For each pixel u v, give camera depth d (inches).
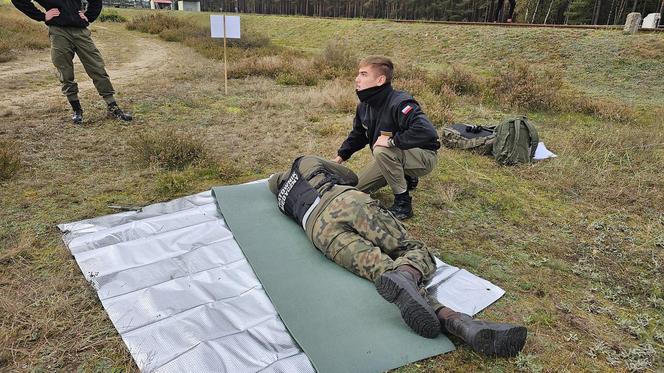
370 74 120.2
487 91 331.3
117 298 89.8
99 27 833.5
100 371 72.9
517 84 322.3
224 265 103.3
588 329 88.5
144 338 79.4
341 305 89.2
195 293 92.9
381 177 134.0
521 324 89.0
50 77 344.8
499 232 128.7
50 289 91.7
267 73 387.2
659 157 196.9
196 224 121.2
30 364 73.4
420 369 75.2
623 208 148.6
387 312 88.0
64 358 75.1
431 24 673.6
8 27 568.4
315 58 453.4
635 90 384.2
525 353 80.7
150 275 98.0
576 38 497.7
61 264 101.0
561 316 92.6
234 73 379.6
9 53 433.1
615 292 101.7
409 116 118.3
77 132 197.6
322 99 284.0
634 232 131.6
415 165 130.6
